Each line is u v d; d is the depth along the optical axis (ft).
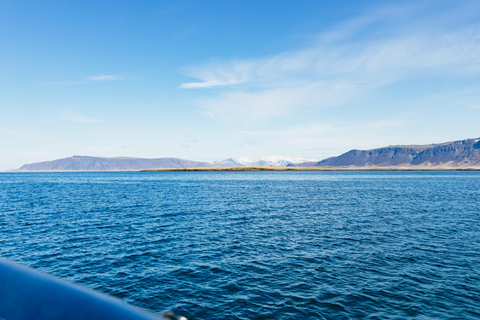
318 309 44.29
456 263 63.16
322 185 353.10
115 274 57.31
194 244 77.82
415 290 50.11
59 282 6.60
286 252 70.95
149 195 215.92
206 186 332.19
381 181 470.39
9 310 5.48
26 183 409.49
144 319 5.17
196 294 49.03
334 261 64.54
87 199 186.39
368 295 48.42
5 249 73.31
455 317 41.96
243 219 114.01
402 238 84.12
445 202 171.73
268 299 47.26
